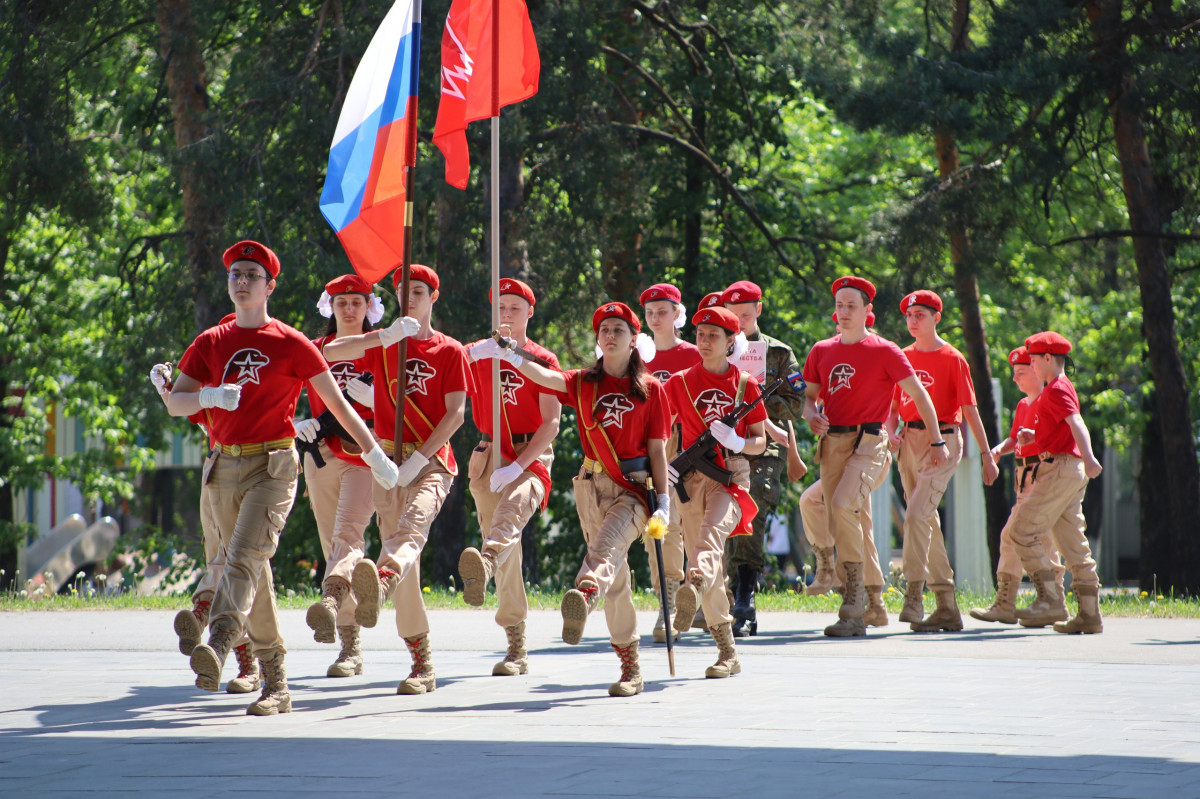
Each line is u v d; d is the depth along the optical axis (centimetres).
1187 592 3747
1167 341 4097
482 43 1748
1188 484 4072
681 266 4869
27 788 981
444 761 1067
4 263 4600
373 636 2089
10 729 1252
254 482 1282
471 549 1378
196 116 3681
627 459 1425
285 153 3650
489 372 1587
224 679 1620
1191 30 3691
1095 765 1023
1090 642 1956
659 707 1350
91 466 5597
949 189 3875
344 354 1430
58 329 5341
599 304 3938
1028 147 3728
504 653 1866
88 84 4028
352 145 1659
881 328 3931
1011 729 1195
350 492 1525
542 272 3831
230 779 1003
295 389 1303
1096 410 5809
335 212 1661
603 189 3853
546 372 1454
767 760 1055
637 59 4534
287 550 5006
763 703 1370
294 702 1412
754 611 2094
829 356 2091
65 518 7194
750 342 2075
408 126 1504
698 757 1072
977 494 3484
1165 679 1542
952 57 3703
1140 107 3638
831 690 1461
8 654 1916
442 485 1469
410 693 1463
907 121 3616
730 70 4591
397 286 1525
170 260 4031
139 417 4956
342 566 1384
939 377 2220
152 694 1485
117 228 5097
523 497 1509
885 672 1620
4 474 5541
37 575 6350
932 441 2095
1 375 5319
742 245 4750
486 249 3828
